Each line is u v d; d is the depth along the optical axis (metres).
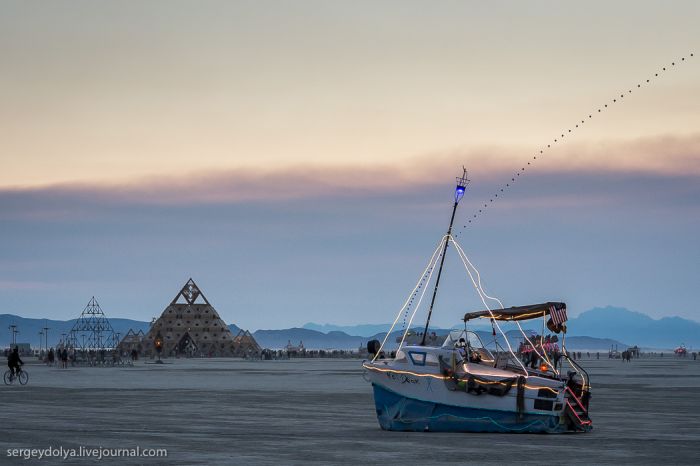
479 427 33.38
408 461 25.31
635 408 46.47
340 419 38.53
